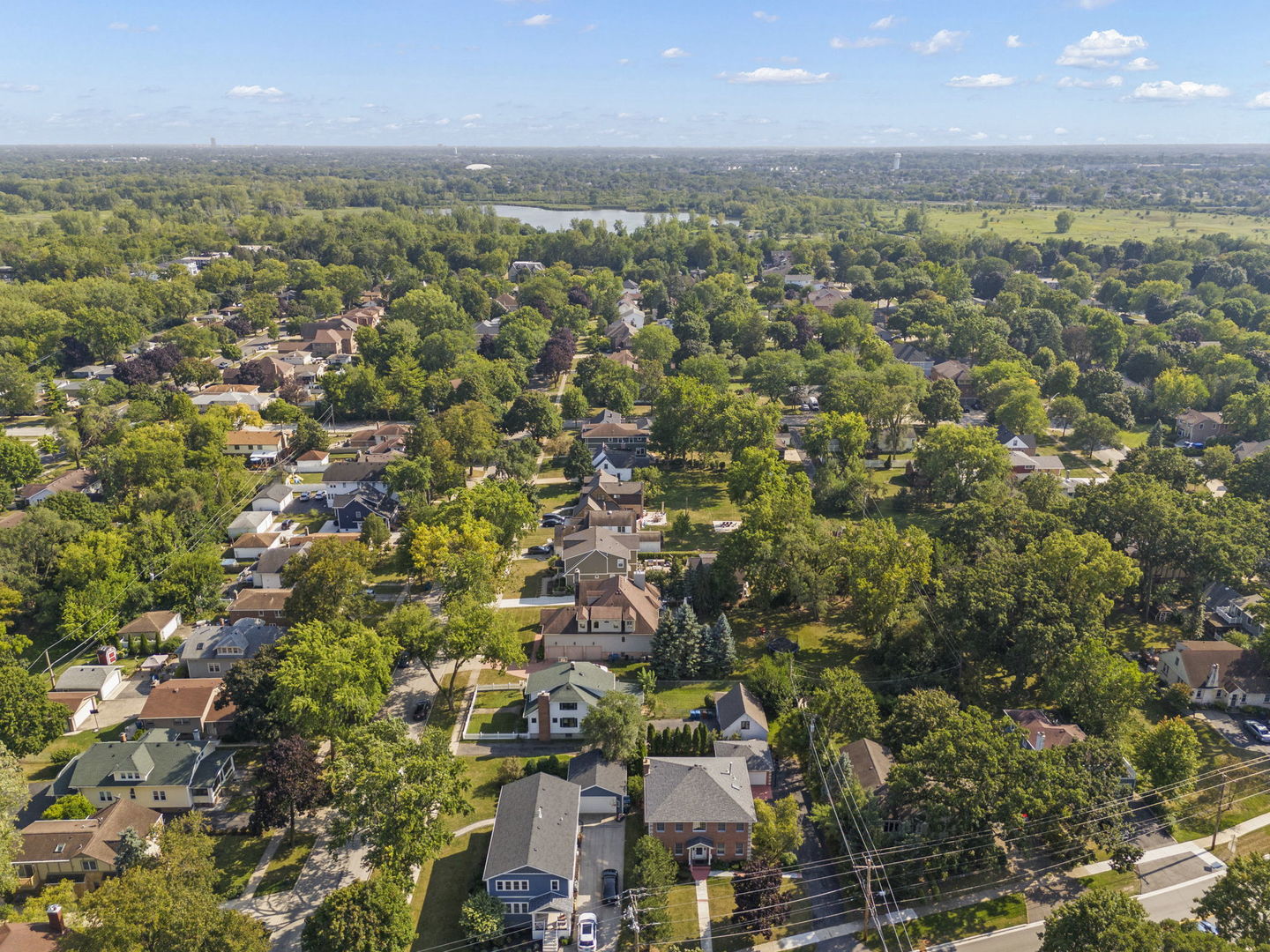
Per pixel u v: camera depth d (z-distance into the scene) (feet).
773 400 606.96
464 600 298.76
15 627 341.82
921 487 472.44
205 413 546.67
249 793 256.11
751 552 341.21
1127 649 320.91
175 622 339.57
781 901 209.67
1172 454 428.56
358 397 597.93
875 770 236.43
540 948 203.82
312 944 190.80
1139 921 171.12
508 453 480.64
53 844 223.10
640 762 252.01
